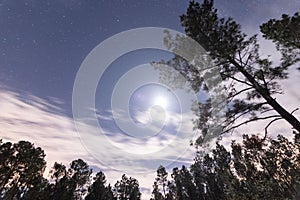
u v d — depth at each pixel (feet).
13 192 107.96
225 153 90.48
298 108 21.91
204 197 137.08
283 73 23.58
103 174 149.18
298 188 58.54
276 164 70.28
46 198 111.24
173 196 179.93
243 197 47.60
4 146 108.27
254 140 68.28
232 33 27.12
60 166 134.62
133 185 191.31
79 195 136.46
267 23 22.11
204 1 29.55
